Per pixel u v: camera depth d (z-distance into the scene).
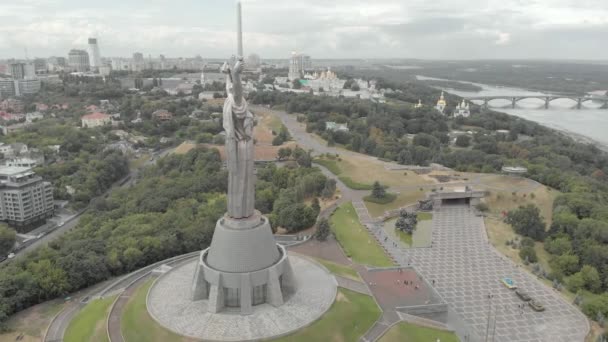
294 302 111.56
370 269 141.12
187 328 100.50
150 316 105.25
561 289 136.88
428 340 107.25
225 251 108.06
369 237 173.12
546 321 119.50
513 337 112.31
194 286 110.75
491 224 192.25
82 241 148.25
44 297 124.69
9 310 115.69
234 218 110.69
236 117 105.44
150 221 174.50
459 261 155.88
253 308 108.00
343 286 125.31
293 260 135.88
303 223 172.12
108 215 192.00
